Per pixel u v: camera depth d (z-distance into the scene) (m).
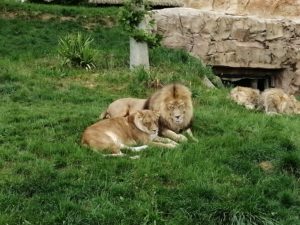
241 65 20.17
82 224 6.92
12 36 18.98
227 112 12.74
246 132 11.08
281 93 14.14
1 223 6.75
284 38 20.75
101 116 11.16
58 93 13.63
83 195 7.54
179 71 16.80
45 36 19.33
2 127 10.21
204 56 19.61
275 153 9.29
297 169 8.93
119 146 9.30
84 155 8.80
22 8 21.55
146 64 16.33
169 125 10.36
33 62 16.69
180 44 19.33
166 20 19.36
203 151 9.38
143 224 6.96
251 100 14.25
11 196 7.41
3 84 14.05
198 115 11.72
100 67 16.52
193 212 7.33
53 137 9.85
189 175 8.33
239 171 8.78
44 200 7.37
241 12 23.06
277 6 23.20
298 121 12.67
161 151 9.27
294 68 21.12
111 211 7.12
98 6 24.38
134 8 16.20
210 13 19.97
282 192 8.02
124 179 8.08
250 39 20.25
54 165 8.46
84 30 20.42
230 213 7.29
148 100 10.75
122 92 14.51
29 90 13.73
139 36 15.98
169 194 7.72
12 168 8.39
